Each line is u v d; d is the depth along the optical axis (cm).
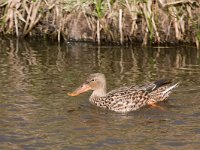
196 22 2047
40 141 1322
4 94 1595
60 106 1530
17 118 1441
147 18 2028
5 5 2162
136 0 2058
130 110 1541
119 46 2056
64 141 1324
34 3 2122
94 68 1830
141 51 2011
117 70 1814
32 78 1728
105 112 1523
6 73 1772
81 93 1653
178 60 1922
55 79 1722
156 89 1577
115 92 1573
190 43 2053
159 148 1291
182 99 1587
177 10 2061
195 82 1705
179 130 1384
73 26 2089
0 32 2169
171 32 2056
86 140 1330
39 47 2067
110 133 1370
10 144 1306
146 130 1388
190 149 1288
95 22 2075
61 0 2105
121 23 2042
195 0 2064
